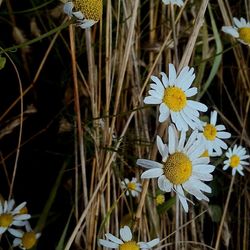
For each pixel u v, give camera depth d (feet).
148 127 1.09
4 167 1.02
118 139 0.96
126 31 1.04
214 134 1.02
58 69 1.11
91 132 0.99
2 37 1.10
